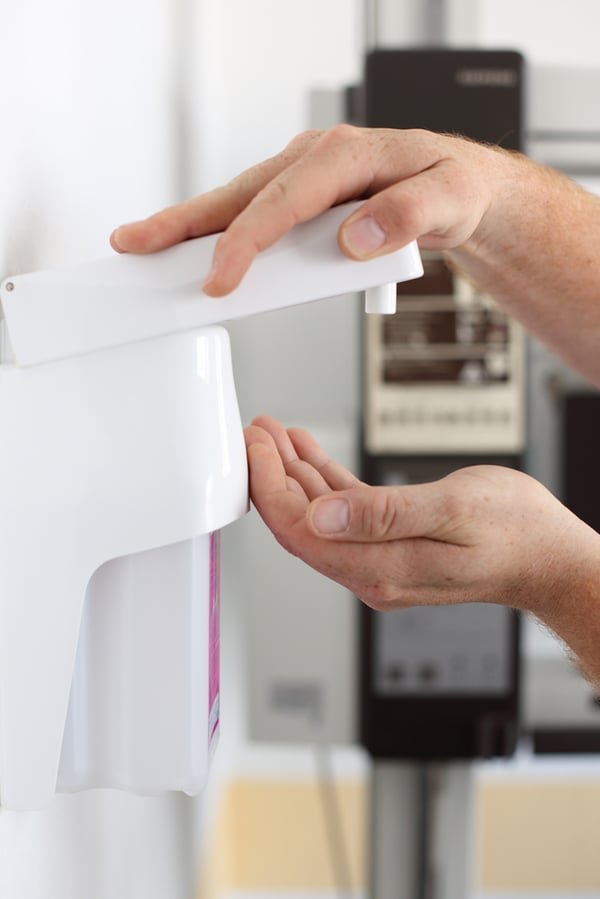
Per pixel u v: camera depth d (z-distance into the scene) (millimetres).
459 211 374
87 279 318
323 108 927
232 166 1357
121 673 344
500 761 883
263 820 1491
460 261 552
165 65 760
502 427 855
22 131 357
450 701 875
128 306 318
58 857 443
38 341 318
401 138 359
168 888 886
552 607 439
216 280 310
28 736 336
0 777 342
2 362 356
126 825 652
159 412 319
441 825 943
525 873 1488
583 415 955
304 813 1495
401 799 950
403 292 841
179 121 855
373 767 948
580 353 592
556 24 1367
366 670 877
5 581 326
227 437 334
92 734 348
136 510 320
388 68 815
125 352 319
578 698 938
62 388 318
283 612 906
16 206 350
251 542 904
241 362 1257
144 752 348
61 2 419
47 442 319
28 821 385
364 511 363
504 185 468
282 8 1331
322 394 1350
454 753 881
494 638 868
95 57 493
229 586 1248
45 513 321
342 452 891
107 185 526
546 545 409
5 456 320
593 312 562
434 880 951
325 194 325
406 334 846
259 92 1347
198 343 323
